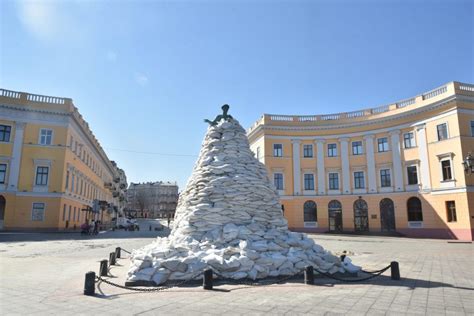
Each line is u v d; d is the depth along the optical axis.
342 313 6.09
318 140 41.16
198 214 10.11
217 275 8.30
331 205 40.00
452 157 32.00
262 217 10.44
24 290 7.88
